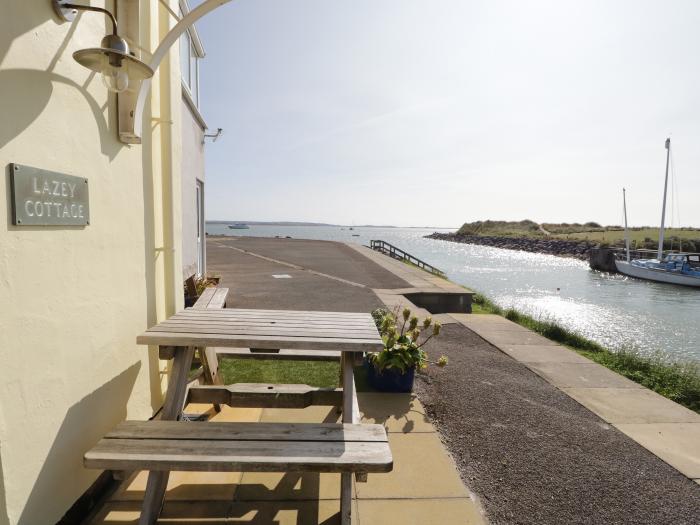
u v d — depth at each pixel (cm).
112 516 218
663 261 2938
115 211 246
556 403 391
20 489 169
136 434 200
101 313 231
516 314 885
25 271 172
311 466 182
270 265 1531
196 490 240
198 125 678
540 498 249
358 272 1403
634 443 318
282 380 418
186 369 251
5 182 161
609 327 1421
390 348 398
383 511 229
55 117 190
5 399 162
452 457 291
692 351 1117
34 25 176
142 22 289
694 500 251
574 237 6762
